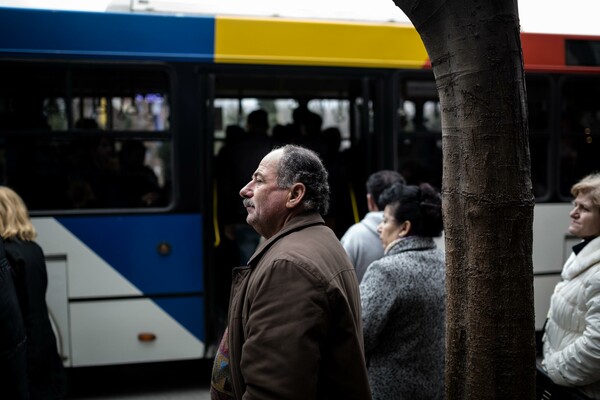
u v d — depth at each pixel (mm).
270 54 4852
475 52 1693
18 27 4453
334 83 5527
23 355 2736
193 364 5629
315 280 1771
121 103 4637
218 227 5121
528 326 1774
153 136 4711
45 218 4547
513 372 1768
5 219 3338
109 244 4637
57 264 4578
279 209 2027
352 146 5637
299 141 5434
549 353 2711
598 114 5695
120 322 4668
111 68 4605
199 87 4754
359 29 5051
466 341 1828
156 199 4746
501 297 1744
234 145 5207
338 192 5410
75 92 4566
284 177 2018
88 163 4621
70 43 4523
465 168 1754
